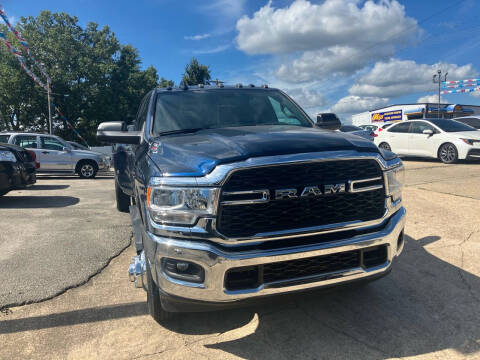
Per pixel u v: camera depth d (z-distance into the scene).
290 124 3.63
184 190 2.21
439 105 34.88
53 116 38.06
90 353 2.43
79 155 13.72
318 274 2.32
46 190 9.63
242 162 2.18
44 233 5.11
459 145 10.90
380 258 2.51
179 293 2.25
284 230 2.21
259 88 4.23
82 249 4.42
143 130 3.53
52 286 3.40
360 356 2.33
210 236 2.17
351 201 2.38
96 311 2.97
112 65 39.88
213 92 3.95
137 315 2.91
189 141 2.78
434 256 3.93
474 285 3.25
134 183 3.38
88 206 7.11
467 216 5.30
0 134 13.37
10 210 6.72
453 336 2.51
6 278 3.58
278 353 2.39
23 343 2.55
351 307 2.94
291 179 2.23
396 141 12.80
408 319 2.74
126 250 4.42
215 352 2.42
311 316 2.83
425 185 7.62
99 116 39.22
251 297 2.21
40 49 36.53
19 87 35.62
